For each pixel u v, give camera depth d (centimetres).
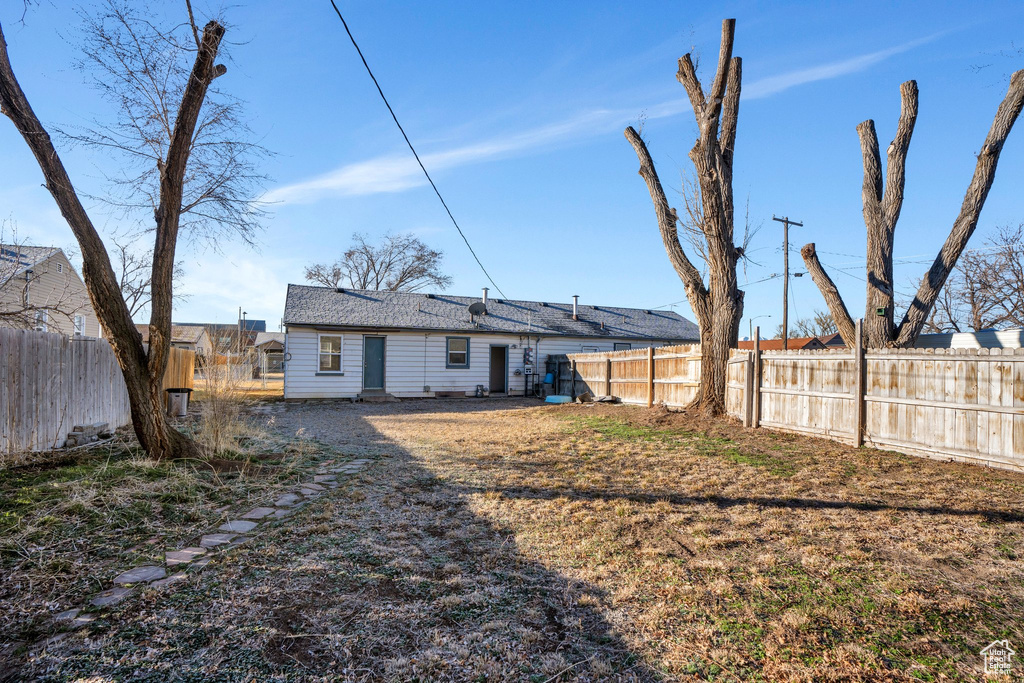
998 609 300
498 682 236
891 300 958
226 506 495
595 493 547
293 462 677
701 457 717
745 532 426
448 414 1359
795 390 879
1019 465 590
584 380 1752
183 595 313
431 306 2122
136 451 664
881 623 286
